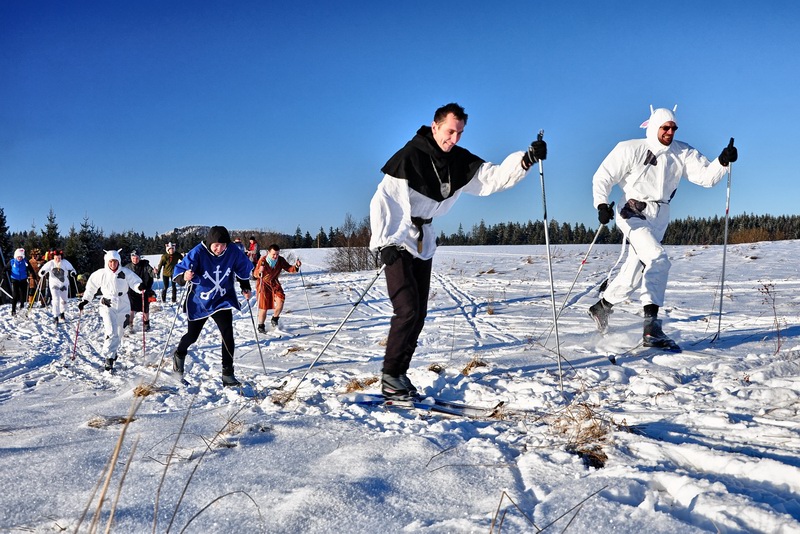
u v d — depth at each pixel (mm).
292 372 6312
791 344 5738
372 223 4293
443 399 4430
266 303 9852
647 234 6043
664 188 6172
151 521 2270
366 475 2668
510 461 2865
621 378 4770
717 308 8648
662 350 5801
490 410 3967
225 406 4398
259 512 2301
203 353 8156
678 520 1972
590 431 3150
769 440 2930
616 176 6129
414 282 4316
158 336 10156
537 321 8609
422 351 6801
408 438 3182
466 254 27297
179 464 2953
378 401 4262
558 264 19016
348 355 7195
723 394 3926
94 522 1831
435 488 2518
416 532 2084
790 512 2055
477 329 8289
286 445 3207
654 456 2768
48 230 42938
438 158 4207
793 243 20812
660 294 5949
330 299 13914
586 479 2436
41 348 9531
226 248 6191
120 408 4656
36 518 2361
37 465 3004
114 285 7219
